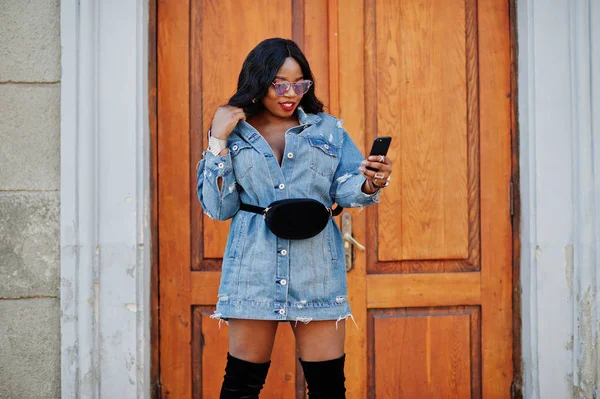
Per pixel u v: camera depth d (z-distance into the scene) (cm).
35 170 271
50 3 271
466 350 300
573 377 284
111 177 272
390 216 298
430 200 299
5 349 270
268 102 216
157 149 292
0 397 270
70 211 268
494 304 300
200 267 294
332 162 219
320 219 208
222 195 215
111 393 272
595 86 283
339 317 215
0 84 270
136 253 273
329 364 215
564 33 286
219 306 216
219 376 293
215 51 294
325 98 298
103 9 273
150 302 289
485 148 300
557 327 284
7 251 270
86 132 270
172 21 293
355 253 296
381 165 202
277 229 206
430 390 299
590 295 282
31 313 271
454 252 300
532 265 286
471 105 301
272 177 214
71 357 269
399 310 299
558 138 285
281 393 295
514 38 300
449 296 299
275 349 295
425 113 299
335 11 296
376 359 297
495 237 300
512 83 300
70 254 268
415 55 299
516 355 299
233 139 218
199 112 294
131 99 273
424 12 300
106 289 272
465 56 301
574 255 285
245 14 296
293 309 210
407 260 299
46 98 271
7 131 270
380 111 298
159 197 292
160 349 292
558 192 285
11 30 270
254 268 211
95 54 272
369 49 298
